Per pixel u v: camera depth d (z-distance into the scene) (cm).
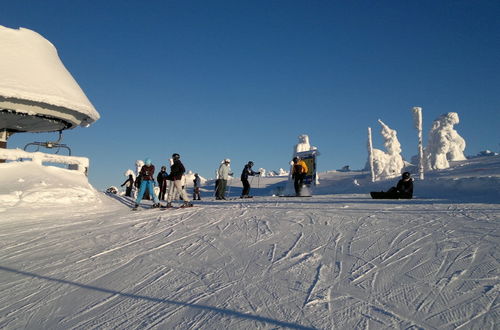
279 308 408
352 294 434
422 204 1116
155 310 431
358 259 565
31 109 1507
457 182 1939
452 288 430
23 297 512
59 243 807
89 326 404
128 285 525
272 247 668
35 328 413
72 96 1591
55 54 1806
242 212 1090
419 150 2978
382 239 669
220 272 550
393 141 4562
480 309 376
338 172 5275
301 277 503
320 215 952
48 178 1392
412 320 363
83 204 1352
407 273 489
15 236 891
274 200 1498
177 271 571
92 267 625
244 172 1922
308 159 2148
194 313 413
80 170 1647
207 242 740
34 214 1147
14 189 1256
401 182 1448
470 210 927
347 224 819
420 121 2978
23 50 1602
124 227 953
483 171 2731
